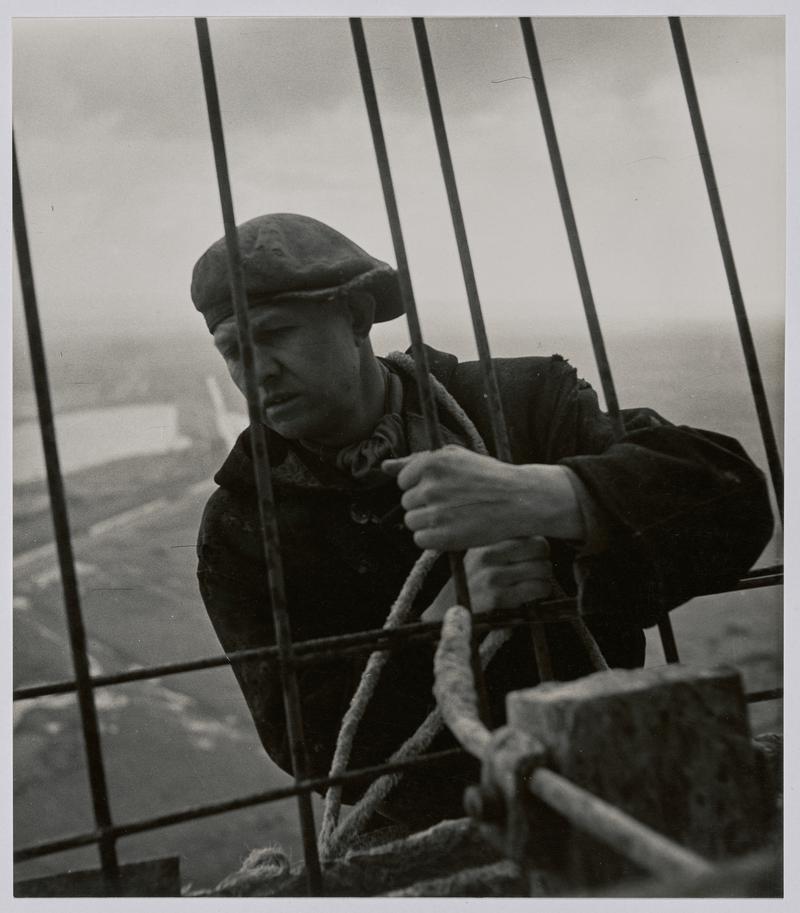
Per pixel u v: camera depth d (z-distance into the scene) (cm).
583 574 137
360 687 165
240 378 177
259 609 195
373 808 162
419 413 190
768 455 148
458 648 119
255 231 175
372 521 187
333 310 177
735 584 149
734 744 84
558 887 83
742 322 149
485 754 87
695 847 81
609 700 82
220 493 203
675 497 137
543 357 197
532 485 132
